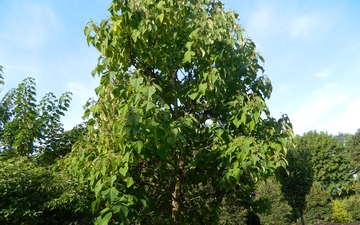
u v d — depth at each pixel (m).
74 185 4.90
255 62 4.61
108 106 3.64
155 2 4.03
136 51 4.02
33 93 6.41
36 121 6.36
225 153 3.75
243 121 3.72
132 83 3.21
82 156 4.02
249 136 4.05
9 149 6.24
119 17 3.64
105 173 3.26
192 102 4.55
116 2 3.68
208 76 3.73
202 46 4.00
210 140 4.39
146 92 3.05
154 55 3.95
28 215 4.30
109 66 4.02
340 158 35.62
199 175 4.59
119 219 3.18
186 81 4.50
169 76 4.60
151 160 4.30
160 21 3.75
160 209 4.85
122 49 3.83
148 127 2.99
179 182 4.46
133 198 3.12
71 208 4.95
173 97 4.51
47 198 4.77
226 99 4.30
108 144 3.45
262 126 4.00
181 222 4.99
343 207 29.47
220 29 4.20
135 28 3.60
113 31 3.64
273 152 3.82
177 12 4.15
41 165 6.17
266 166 3.58
